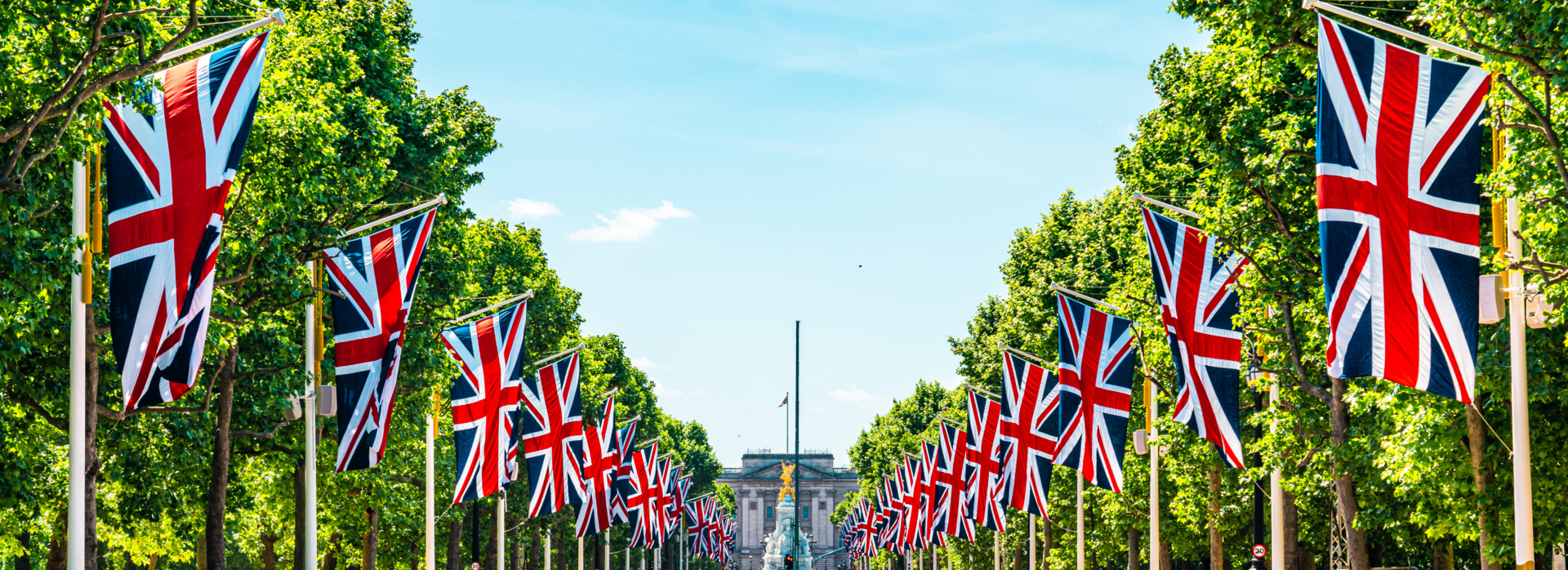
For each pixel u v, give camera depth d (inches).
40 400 1064.8
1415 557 2084.2
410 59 1876.2
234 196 1210.0
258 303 1349.7
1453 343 723.4
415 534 2506.2
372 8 1736.0
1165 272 1194.6
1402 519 1225.4
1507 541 1003.3
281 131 1162.6
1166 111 1502.2
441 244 1856.5
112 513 1646.2
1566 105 784.9
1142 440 1642.5
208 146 776.9
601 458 2063.2
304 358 1482.5
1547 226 821.2
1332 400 1210.0
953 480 2352.4
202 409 1196.5
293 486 1795.0
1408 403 1016.2
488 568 2930.6
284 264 1213.7
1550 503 1005.8
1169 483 1987.0
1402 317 730.8
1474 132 726.5
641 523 2610.7
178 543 2470.5
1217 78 1275.8
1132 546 2226.9
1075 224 2642.7
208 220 774.5
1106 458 1375.5
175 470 1464.1
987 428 1941.4
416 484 2212.1
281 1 1396.4
